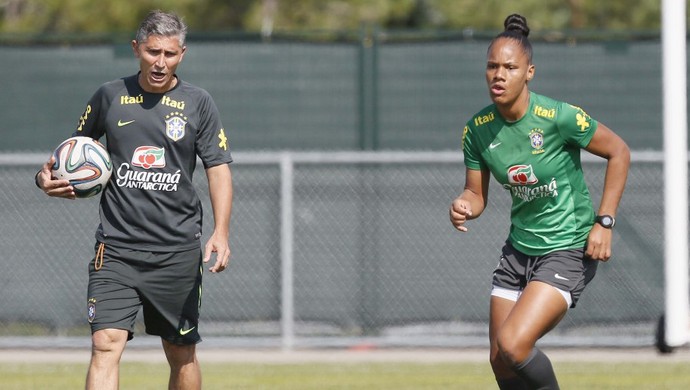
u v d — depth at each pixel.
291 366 37.03
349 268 42.91
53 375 34.72
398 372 35.38
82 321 43.31
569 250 21.20
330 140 43.81
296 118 43.88
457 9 69.56
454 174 42.69
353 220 42.94
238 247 42.91
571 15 69.62
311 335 42.78
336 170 43.03
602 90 43.03
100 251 21.44
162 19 20.64
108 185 21.55
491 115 21.14
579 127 20.70
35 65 44.38
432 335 42.34
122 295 21.27
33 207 43.56
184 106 21.23
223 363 37.91
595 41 43.03
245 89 44.00
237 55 44.00
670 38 30.33
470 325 42.41
